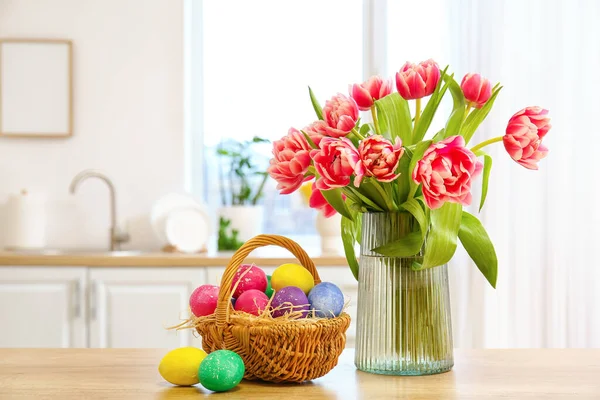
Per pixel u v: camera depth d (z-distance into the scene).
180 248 3.49
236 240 3.49
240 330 1.25
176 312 3.12
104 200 3.64
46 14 3.63
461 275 3.42
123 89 3.65
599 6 3.45
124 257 3.12
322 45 3.89
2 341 3.12
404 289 1.32
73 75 3.64
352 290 3.10
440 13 3.63
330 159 1.21
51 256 3.12
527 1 3.46
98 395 1.20
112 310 3.12
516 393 1.21
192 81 3.85
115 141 3.65
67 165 3.64
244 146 3.72
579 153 3.45
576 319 3.43
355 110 1.27
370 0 3.79
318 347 1.26
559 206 3.43
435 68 1.29
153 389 1.25
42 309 3.12
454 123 1.31
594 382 1.29
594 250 3.42
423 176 1.16
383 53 3.78
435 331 1.33
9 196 3.54
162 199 3.58
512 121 1.27
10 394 1.20
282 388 1.26
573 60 3.46
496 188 3.41
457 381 1.29
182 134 3.67
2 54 3.61
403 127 1.33
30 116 3.62
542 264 3.45
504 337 3.41
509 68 3.46
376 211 1.34
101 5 3.64
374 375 1.34
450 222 1.27
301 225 3.86
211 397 1.19
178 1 3.67
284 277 1.37
